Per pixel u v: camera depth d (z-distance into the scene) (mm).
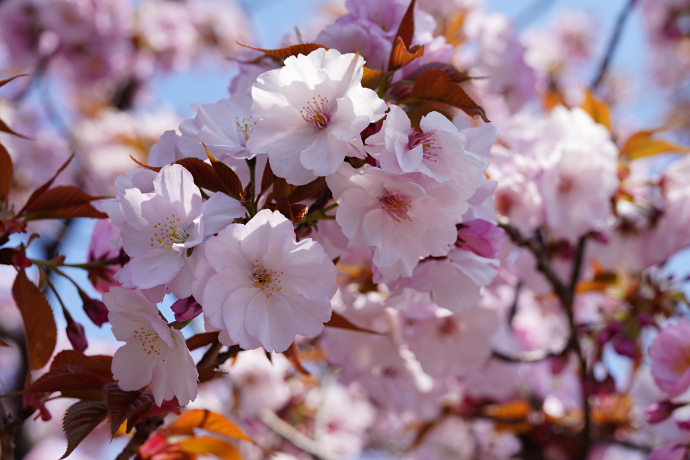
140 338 458
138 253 448
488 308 655
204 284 441
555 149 669
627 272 792
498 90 929
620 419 934
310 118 460
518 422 955
